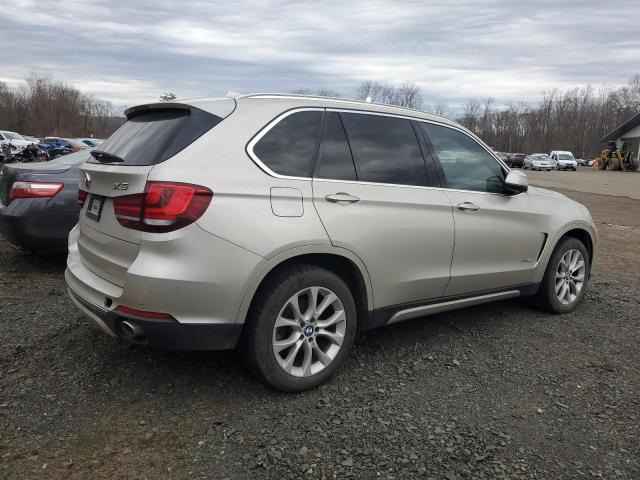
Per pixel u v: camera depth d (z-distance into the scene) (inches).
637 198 841.5
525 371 146.2
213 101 126.5
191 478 96.9
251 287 116.0
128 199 114.1
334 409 122.0
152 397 123.9
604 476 102.0
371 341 162.9
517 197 176.9
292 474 98.7
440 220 149.3
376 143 143.5
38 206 211.3
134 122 140.4
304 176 126.6
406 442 110.1
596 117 3757.4
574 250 197.0
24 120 3198.8
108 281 121.7
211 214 111.1
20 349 144.8
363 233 131.8
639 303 213.2
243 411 119.3
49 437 106.8
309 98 136.6
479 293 166.9
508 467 103.6
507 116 3998.5
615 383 140.8
